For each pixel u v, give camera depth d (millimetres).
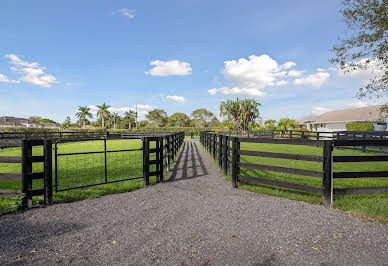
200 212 3674
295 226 3123
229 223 3236
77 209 3863
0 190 3924
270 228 3066
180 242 2697
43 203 4078
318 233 2918
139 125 94250
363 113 28516
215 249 2537
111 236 2865
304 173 4301
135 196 4609
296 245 2621
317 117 37844
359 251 2490
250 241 2717
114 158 10266
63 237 2846
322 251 2494
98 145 19469
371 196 4500
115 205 4055
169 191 4980
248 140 5066
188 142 23125
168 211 3734
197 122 91750
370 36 8125
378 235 2855
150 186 5441
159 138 5801
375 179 6160
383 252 2469
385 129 22562
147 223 3258
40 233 2959
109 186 5301
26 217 3512
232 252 2477
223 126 43812
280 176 6531
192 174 6918
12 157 3943
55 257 2393
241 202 4172
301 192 4863
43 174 4062
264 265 2242
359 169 7844
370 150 12180
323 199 4062
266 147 17203
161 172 5855
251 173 6973
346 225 3152
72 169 7492
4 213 3660
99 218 3459
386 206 3836
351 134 14180
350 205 3916
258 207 3895
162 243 2676
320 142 4121
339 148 14562
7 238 2820
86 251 2512
